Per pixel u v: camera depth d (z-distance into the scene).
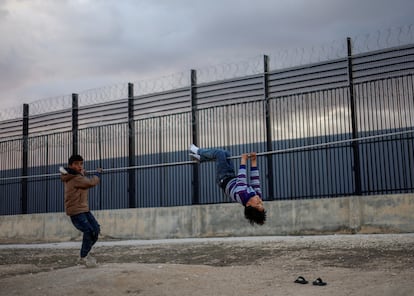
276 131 15.12
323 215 14.26
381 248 10.45
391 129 13.91
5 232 19.17
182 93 16.75
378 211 13.60
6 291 7.27
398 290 6.26
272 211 14.90
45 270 10.37
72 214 8.55
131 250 13.50
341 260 9.51
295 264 9.40
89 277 7.55
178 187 16.67
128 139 17.44
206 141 16.03
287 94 15.43
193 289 6.97
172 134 16.66
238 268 8.64
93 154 18.09
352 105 14.14
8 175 19.69
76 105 18.70
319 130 14.98
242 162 7.86
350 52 14.54
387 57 14.03
